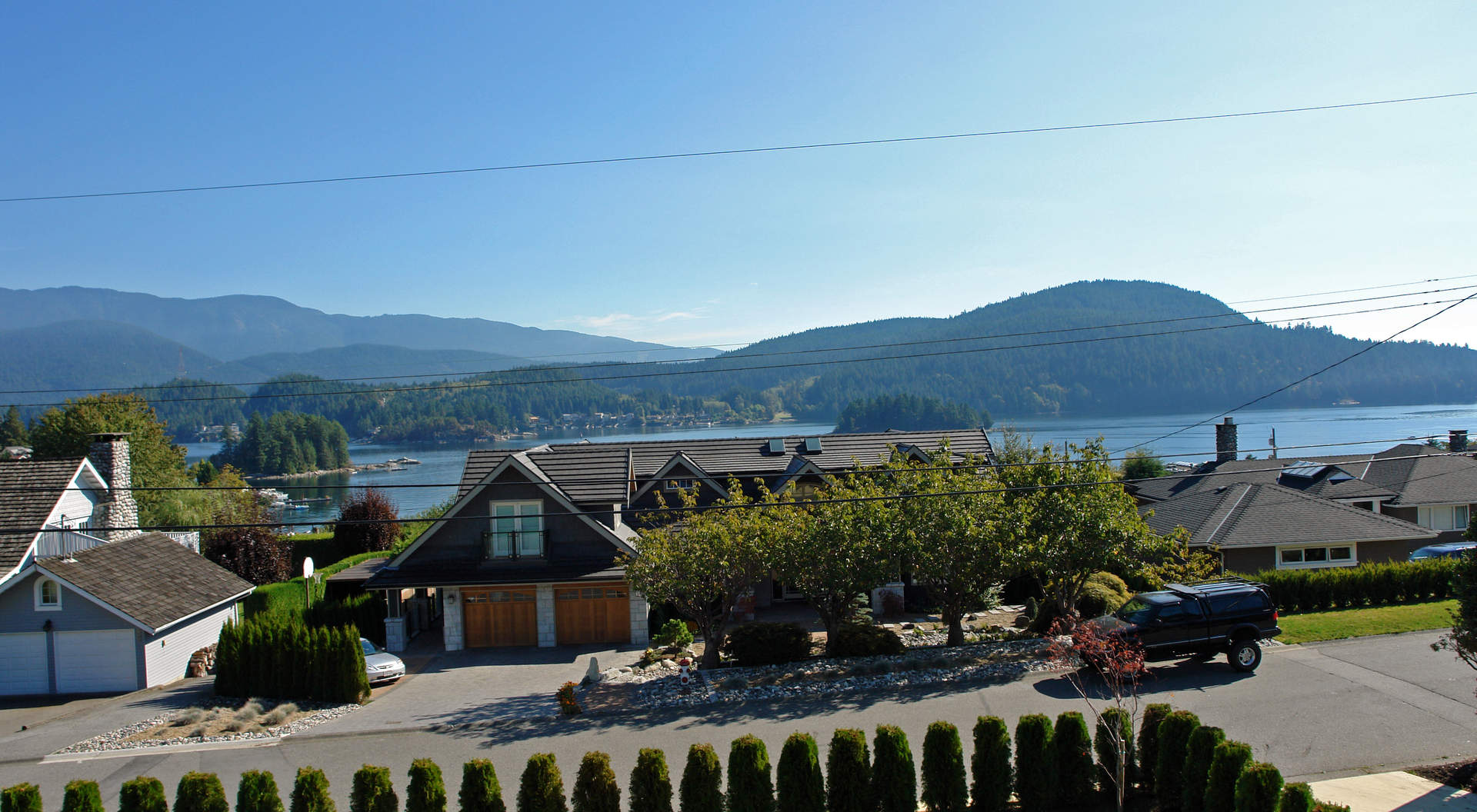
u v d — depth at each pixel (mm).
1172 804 13438
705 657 24297
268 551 42125
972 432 43438
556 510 31188
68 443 59750
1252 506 34625
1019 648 23766
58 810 15719
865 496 24500
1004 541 23875
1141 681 20500
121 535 35188
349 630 23391
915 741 17312
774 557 23656
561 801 12891
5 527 30734
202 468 89812
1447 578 27547
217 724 20844
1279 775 11586
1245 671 20719
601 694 22141
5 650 26141
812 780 13234
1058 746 13938
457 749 18500
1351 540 32406
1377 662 20875
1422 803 13391
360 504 52438
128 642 26344
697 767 13156
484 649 30703
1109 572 31672
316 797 12734
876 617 33312
